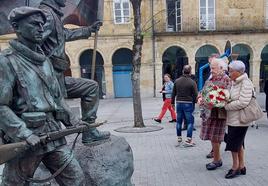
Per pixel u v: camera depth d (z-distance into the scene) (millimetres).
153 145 8617
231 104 5441
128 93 27750
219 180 5648
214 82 5770
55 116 3090
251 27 27172
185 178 5840
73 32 4254
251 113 5422
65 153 3051
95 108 4191
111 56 26625
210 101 5590
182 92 8156
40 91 2895
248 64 27844
